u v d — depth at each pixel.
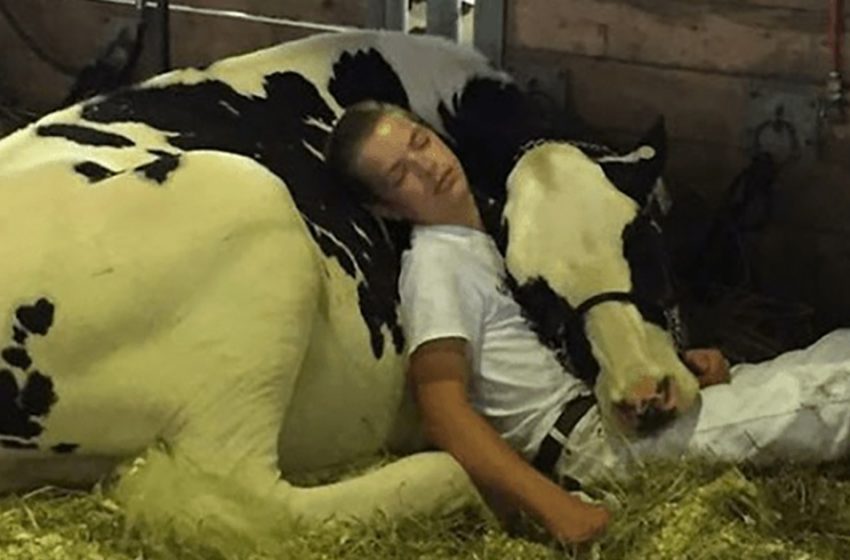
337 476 2.92
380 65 3.37
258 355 2.67
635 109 3.86
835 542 2.79
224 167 2.72
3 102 4.67
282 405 2.72
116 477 2.74
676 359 2.89
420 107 3.40
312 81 3.26
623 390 2.83
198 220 2.67
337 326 2.85
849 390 2.88
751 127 3.74
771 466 2.94
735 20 3.68
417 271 2.95
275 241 2.70
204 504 2.67
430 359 2.89
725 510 2.82
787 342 3.62
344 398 2.89
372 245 3.00
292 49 3.28
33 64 4.64
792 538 2.80
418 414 3.01
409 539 2.74
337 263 2.88
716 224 3.72
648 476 2.89
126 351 2.66
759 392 2.91
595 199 2.95
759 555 2.72
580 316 2.89
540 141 3.23
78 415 2.66
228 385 2.67
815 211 3.74
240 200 2.69
